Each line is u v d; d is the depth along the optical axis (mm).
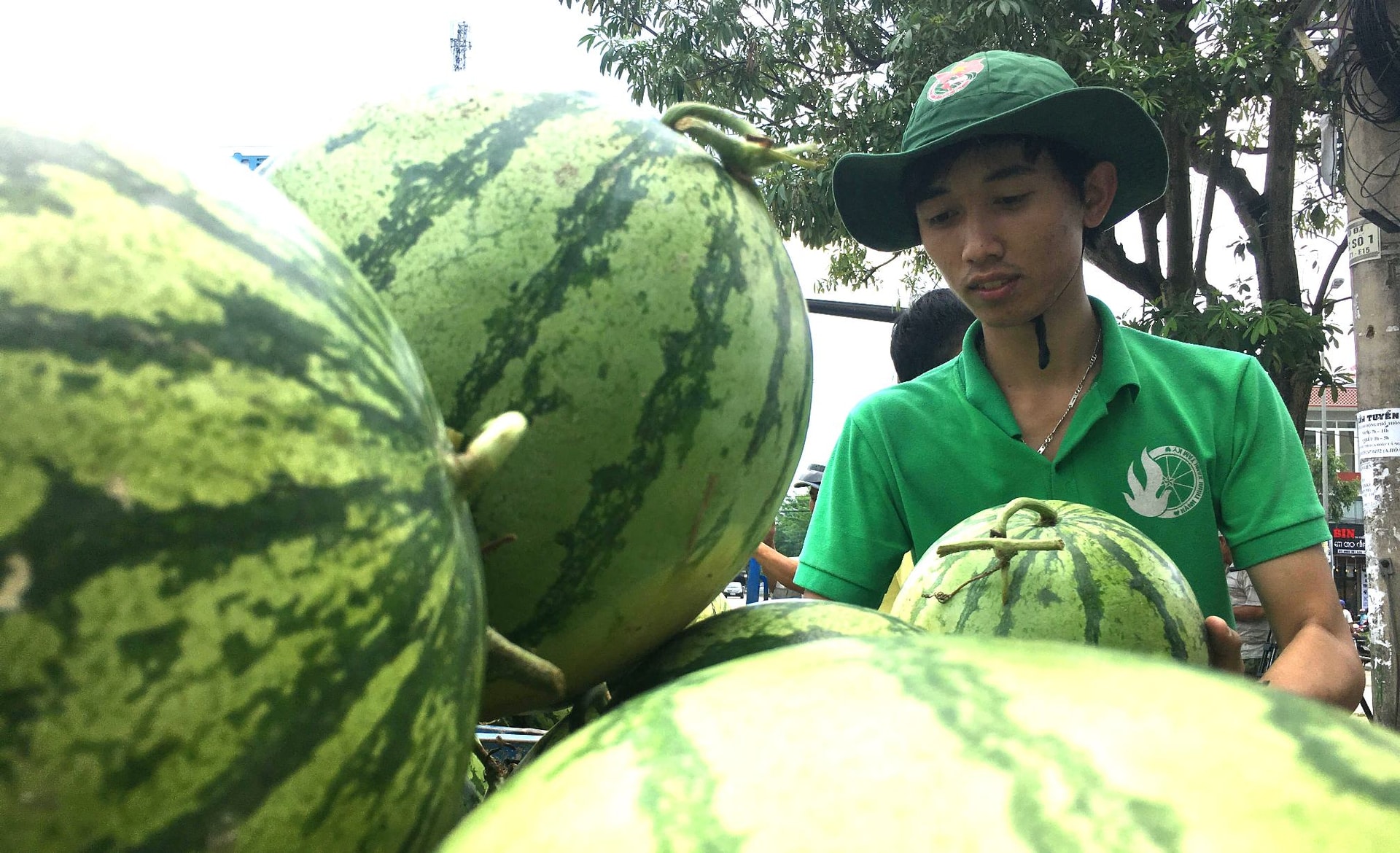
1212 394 1366
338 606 316
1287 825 228
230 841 298
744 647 613
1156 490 1331
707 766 273
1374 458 2998
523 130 549
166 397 287
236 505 294
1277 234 5184
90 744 271
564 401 509
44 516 263
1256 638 2369
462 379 505
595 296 515
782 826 247
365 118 570
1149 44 4766
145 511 277
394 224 525
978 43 4742
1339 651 1179
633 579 550
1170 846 225
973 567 1031
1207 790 238
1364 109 3064
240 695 292
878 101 5004
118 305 286
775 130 5504
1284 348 4371
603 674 613
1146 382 1365
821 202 4973
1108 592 977
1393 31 2895
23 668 261
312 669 308
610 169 541
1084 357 1440
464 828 296
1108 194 1401
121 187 309
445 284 511
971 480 1421
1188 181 5156
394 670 334
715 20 5488
